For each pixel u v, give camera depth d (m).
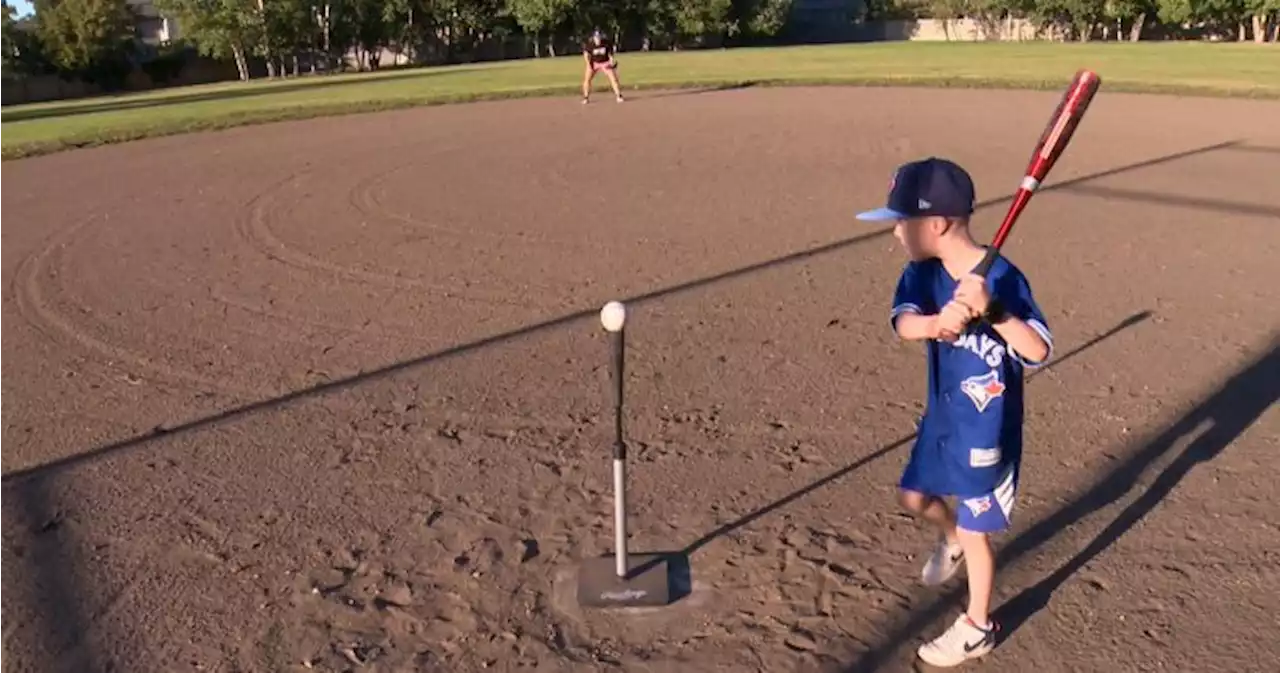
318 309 8.47
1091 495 5.10
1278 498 5.01
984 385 3.53
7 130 23.69
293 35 57.97
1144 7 58.62
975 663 3.86
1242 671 3.78
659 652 3.98
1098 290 8.44
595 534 4.84
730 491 5.21
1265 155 14.88
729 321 7.88
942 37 70.06
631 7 61.53
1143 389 6.38
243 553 4.77
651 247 10.19
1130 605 4.20
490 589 4.43
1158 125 18.33
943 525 4.12
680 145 17.12
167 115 25.41
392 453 5.76
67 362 7.40
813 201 12.16
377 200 12.96
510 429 6.04
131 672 3.97
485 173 14.83
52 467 5.71
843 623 4.12
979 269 3.35
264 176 15.19
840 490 5.19
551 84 30.28
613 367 4.08
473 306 8.44
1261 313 7.77
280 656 4.04
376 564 4.64
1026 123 18.77
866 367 6.86
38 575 4.64
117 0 58.44
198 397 6.67
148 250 10.68
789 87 27.66
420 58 63.09
